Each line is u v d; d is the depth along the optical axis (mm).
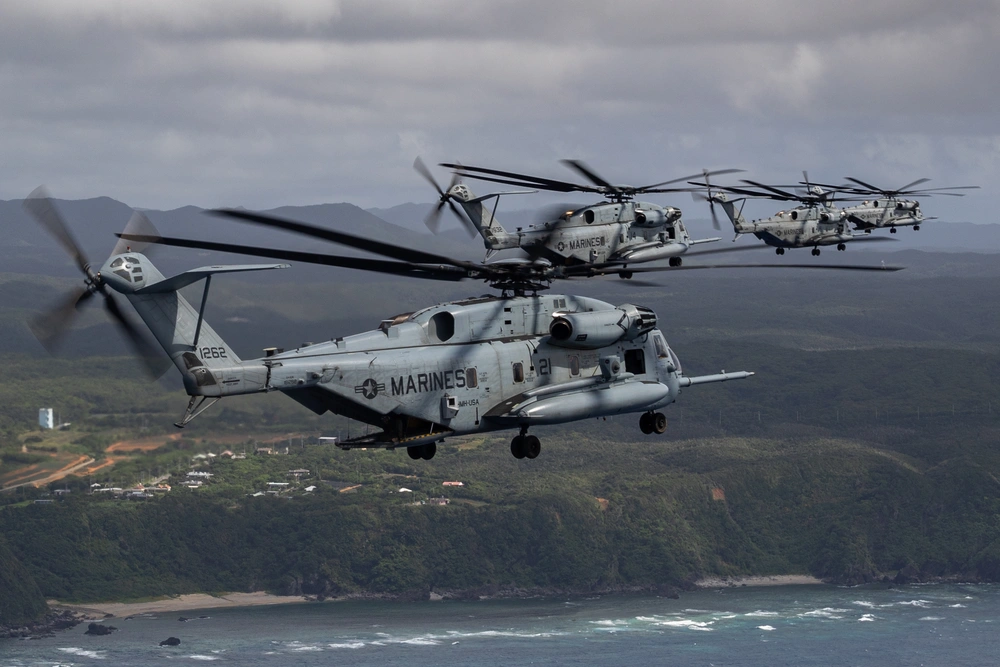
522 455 68438
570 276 70625
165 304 58156
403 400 63250
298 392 62500
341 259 58375
